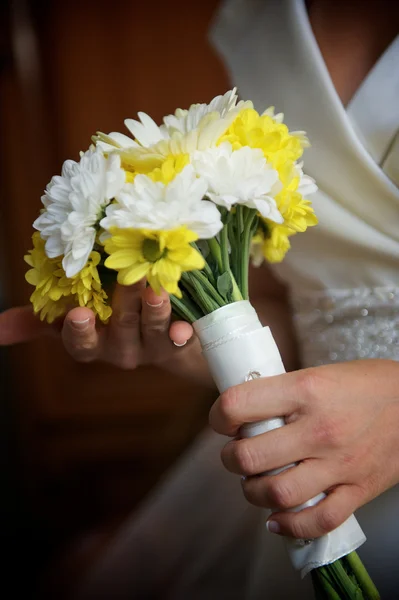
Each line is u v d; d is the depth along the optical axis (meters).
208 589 0.60
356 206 0.55
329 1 0.58
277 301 1.00
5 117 1.19
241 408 0.42
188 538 0.63
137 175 0.40
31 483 1.26
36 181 1.21
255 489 0.43
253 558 0.60
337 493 0.43
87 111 1.17
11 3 1.12
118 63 1.16
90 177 0.40
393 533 0.53
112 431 1.24
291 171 0.43
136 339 0.50
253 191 0.41
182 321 0.47
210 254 0.45
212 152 0.42
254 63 0.59
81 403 1.24
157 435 1.23
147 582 0.62
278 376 0.43
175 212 0.39
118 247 0.39
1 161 1.20
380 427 0.44
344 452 0.43
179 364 0.58
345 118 0.54
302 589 0.56
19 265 1.23
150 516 0.65
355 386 0.44
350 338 0.57
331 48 0.58
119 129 1.18
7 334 0.51
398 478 0.45
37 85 1.17
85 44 1.15
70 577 0.67
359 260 0.56
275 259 0.48
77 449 1.25
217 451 0.65
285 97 0.57
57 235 0.41
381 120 0.53
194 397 1.16
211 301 0.44
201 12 1.13
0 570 1.17
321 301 0.58
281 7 0.56
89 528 1.23
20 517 1.25
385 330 0.55
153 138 0.44
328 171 0.55
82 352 0.50
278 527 0.43
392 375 0.45
